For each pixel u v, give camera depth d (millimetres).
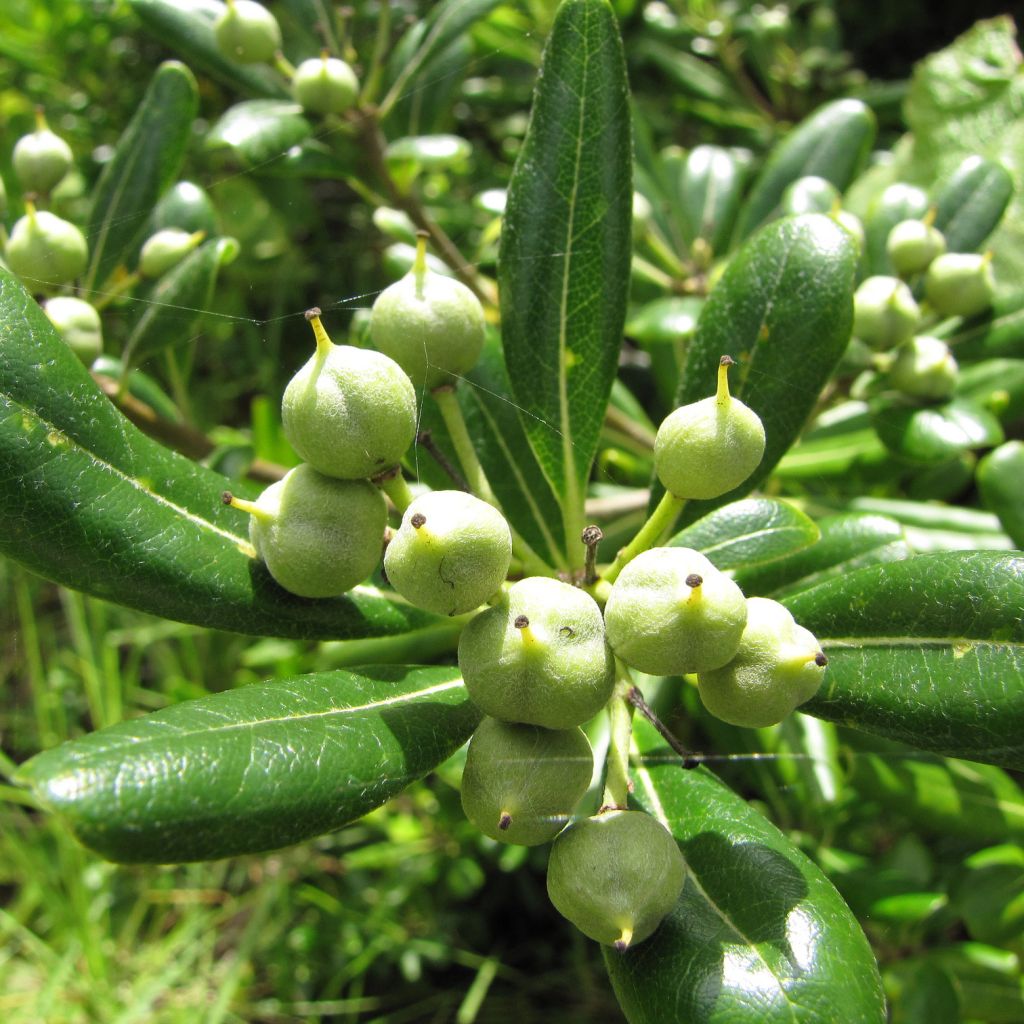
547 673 86
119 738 81
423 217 205
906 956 183
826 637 106
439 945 295
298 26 212
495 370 140
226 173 306
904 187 186
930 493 215
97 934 297
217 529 108
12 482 97
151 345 166
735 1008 90
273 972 302
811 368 123
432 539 86
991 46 234
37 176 165
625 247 124
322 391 92
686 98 301
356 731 93
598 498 214
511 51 269
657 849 88
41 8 285
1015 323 171
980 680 97
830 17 306
